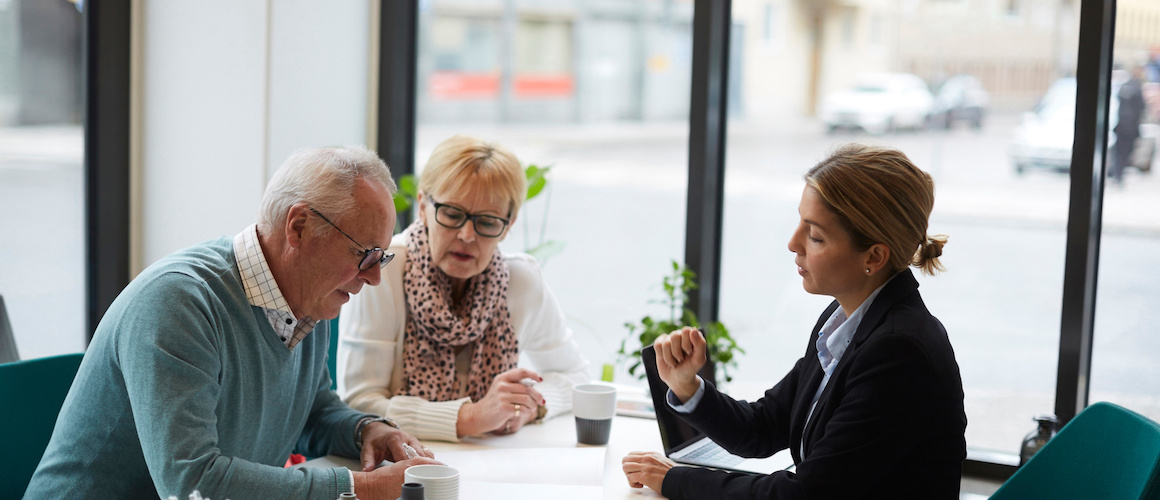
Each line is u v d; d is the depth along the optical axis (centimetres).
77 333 274
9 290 266
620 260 481
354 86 294
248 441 153
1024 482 161
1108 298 234
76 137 266
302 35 271
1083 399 227
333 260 146
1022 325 275
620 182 700
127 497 143
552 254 271
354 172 147
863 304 146
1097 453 153
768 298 339
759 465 176
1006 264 289
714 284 273
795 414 159
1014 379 260
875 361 136
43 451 166
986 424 249
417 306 197
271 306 149
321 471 142
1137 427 146
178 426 131
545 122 1006
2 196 264
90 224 268
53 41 262
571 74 1002
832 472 135
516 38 1002
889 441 134
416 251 201
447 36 1001
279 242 147
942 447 135
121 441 140
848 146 144
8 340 262
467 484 154
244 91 261
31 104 263
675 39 979
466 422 183
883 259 140
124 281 273
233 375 146
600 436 183
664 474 157
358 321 200
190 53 265
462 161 194
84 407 141
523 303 213
